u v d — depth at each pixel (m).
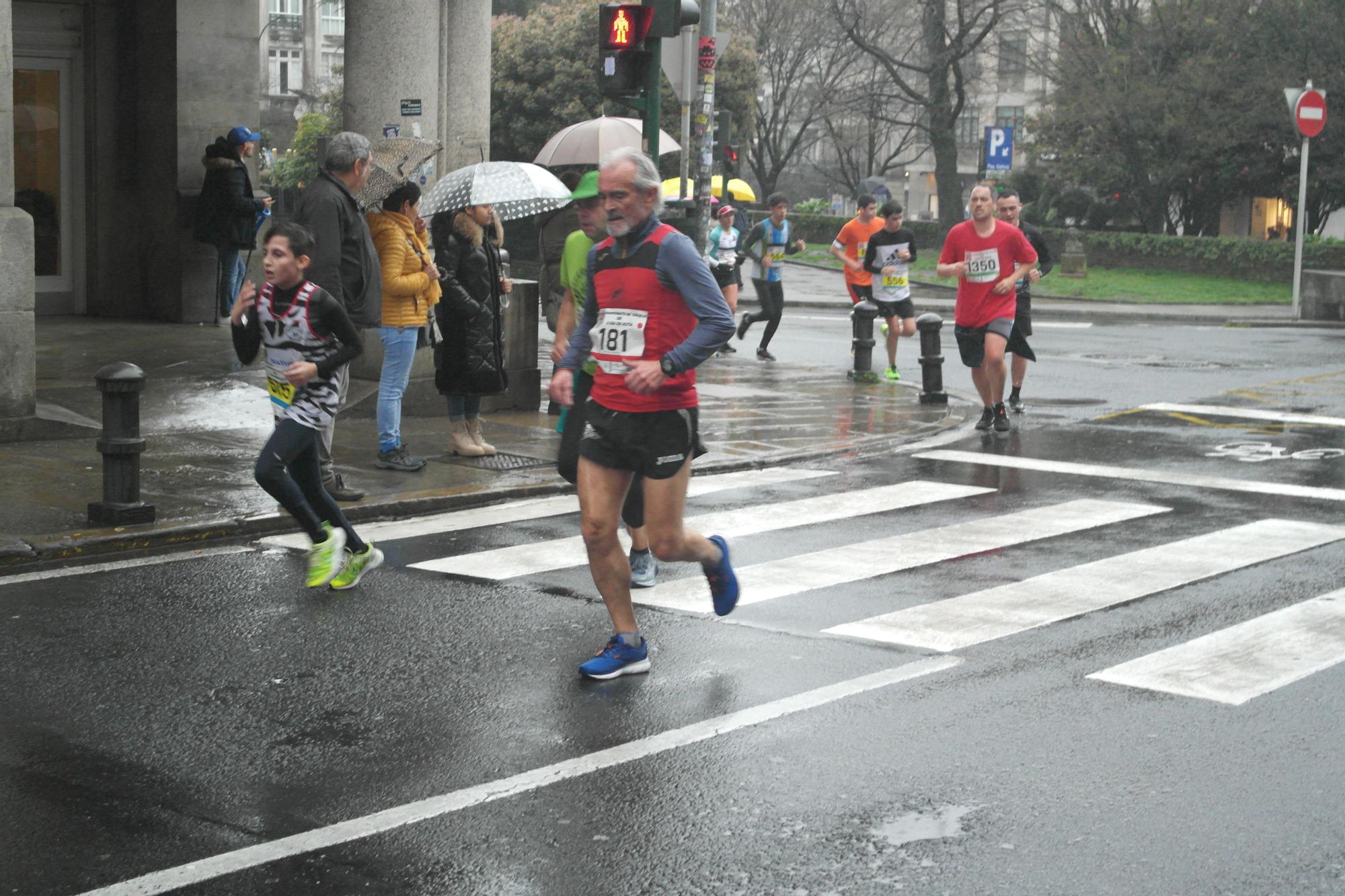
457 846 4.38
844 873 4.20
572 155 15.89
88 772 4.94
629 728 5.39
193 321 17.25
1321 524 9.08
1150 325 26.34
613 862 4.27
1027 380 16.83
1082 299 32.94
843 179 75.56
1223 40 42.62
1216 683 5.93
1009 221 13.59
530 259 38.31
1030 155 49.50
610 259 5.81
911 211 77.44
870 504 9.62
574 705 5.64
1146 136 43.53
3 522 8.16
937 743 5.24
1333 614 6.99
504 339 12.61
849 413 13.59
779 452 11.42
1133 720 5.49
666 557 6.04
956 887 4.10
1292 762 5.06
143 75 17.28
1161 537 8.68
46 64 17.02
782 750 5.17
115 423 8.18
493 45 40.38
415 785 4.84
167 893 4.04
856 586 7.47
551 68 39.47
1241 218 56.84
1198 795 4.77
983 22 55.19
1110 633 6.64
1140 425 13.34
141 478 9.44
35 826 4.49
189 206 17.08
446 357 10.25
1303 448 12.07
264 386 12.88
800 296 30.41
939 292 33.84
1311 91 27.44
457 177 9.80
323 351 6.94
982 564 7.97
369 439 11.12
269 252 6.84
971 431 12.92
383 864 4.25
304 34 79.88
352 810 4.64
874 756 5.12
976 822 4.55
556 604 7.08
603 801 4.71
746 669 6.11
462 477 9.87
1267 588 7.47
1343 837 4.44
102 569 7.59
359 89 13.70
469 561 7.90
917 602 7.18
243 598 7.10
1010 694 5.78
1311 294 27.66
